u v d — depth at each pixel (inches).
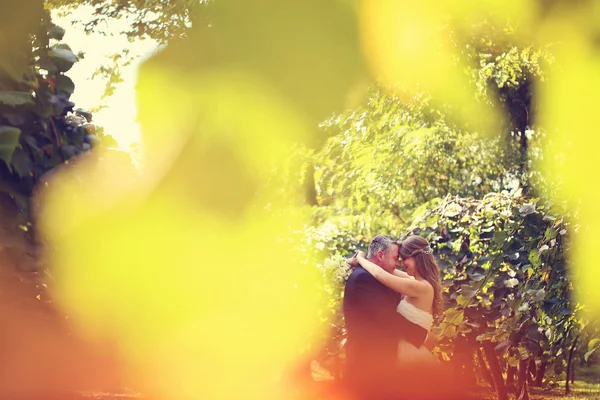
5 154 132.2
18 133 133.1
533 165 535.8
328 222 430.6
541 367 348.5
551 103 441.4
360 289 203.2
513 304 217.6
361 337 201.3
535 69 466.6
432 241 279.6
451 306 263.6
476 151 545.3
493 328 264.2
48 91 152.7
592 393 432.5
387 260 210.4
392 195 482.3
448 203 291.4
